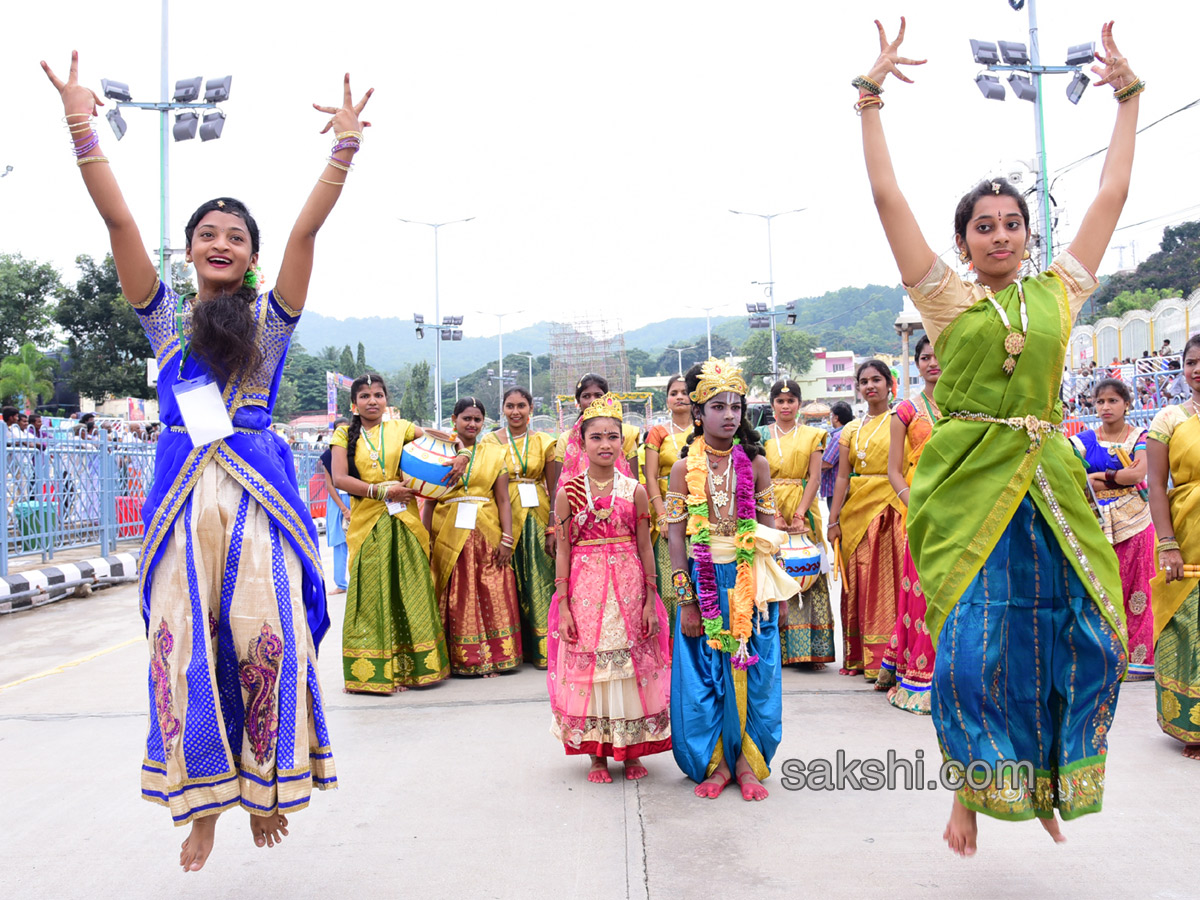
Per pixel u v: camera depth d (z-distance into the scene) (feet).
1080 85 56.08
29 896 9.59
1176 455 14.07
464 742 15.14
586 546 13.64
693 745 12.51
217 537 8.86
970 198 9.45
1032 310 8.80
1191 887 9.18
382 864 10.22
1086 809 8.70
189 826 11.44
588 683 13.19
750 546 12.54
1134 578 19.30
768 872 9.78
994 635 8.73
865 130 9.37
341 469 19.39
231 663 8.87
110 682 19.99
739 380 12.85
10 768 13.96
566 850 10.53
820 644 20.76
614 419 13.67
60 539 35.60
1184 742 13.71
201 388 8.93
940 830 10.89
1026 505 8.82
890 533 19.02
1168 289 139.54
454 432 21.34
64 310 131.95
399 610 19.58
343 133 9.16
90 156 8.79
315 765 9.25
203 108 59.41
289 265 9.23
